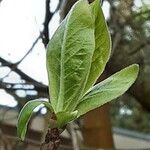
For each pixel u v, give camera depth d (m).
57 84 0.14
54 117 0.13
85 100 0.14
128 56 0.50
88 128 0.52
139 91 0.52
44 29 0.40
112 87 0.14
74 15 0.13
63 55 0.13
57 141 0.13
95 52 0.14
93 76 0.14
